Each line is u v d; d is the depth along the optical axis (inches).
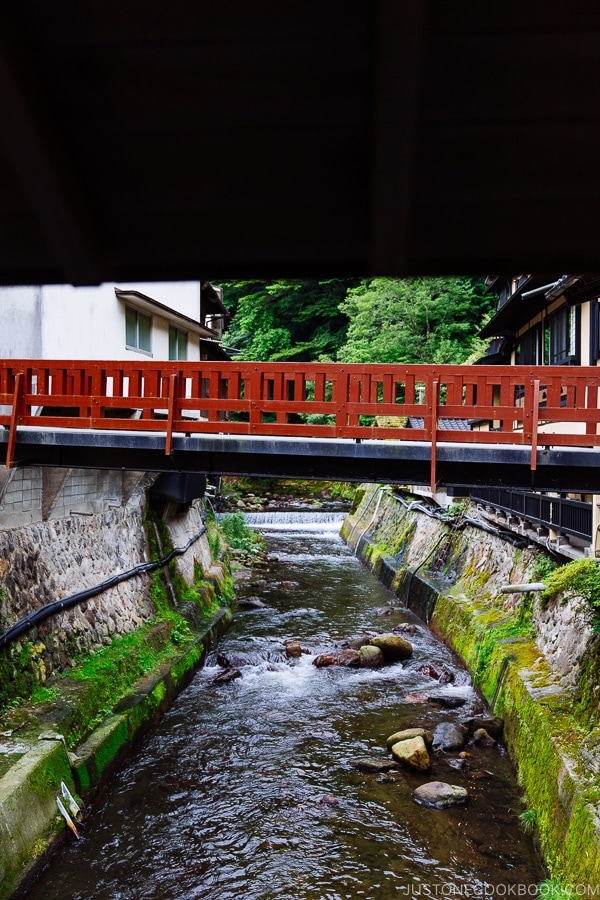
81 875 269.6
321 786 344.2
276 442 344.5
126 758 366.9
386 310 1162.6
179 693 465.4
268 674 514.0
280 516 1330.0
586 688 324.2
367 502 1172.5
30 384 365.4
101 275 89.7
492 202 78.8
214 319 1037.8
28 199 77.1
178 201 81.0
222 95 69.9
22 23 63.2
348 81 67.3
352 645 577.9
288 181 78.3
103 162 77.0
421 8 56.8
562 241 82.8
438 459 327.0
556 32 61.6
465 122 71.0
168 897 258.5
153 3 60.6
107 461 369.7
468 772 354.3
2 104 66.9
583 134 70.9
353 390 338.3
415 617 671.8
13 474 372.5
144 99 70.6
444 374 326.6
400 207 76.9
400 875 272.1
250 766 365.7
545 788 295.4
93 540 466.3
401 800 329.1
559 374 313.0
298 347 1491.1
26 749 293.6
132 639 456.4
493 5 59.5
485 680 448.8
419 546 799.7
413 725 417.7
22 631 344.8
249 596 759.7
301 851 288.7
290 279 91.5
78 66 67.9
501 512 575.2
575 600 382.3
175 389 350.9
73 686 362.6
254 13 61.4
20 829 257.8
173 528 650.8
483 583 584.1
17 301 408.2
